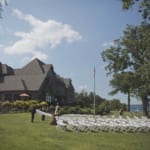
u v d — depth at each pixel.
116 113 75.56
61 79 100.00
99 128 33.28
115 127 33.81
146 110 68.69
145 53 64.94
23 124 35.72
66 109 61.66
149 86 62.38
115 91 71.19
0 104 61.00
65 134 29.16
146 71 49.78
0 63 85.88
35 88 79.44
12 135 25.95
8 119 42.16
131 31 67.19
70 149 21.92
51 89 85.38
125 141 27.09
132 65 68.44
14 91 79.38
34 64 87.00
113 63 70.44
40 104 63.25
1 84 80.94
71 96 102.06
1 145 21.22
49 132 29.64
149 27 42.19
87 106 86.25
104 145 24.30
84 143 24.53
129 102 83.62
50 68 87.00
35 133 28.22
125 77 67.31
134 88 66.62
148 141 27.77
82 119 39.53
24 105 62.81
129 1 31.48
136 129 34.41
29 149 20.80
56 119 37.06
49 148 21.64
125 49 68.50
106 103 90.00
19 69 87.94
